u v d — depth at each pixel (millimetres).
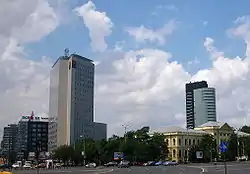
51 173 75250
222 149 38250
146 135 178375
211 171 71438
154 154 172250
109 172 75750
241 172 66062
